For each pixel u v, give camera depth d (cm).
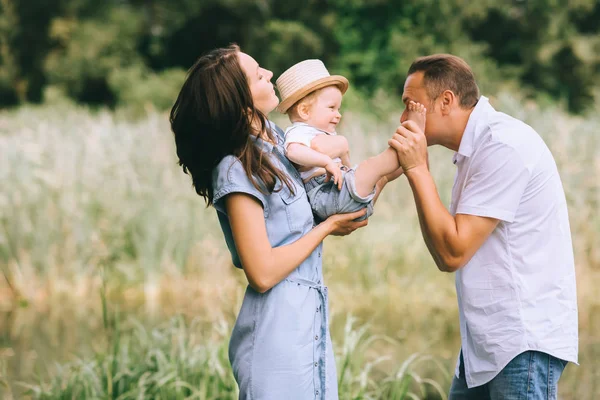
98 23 2219
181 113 257
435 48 1961
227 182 250
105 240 830
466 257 266
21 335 639
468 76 275
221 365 429
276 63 2075
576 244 787
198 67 256
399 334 635
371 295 752
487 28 2156
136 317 680
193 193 870
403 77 1956
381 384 455
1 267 798
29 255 803
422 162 267
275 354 252
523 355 264
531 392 264
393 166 266
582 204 814
